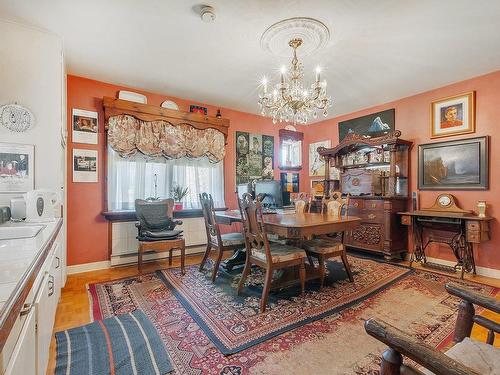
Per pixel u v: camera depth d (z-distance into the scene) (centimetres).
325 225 256
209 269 334
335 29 234
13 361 68
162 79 343
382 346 172
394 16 216
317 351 167
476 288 275
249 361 158
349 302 237
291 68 302
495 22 223
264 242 229
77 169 328
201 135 418
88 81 339
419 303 235
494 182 316
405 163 394
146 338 181
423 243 372
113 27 232
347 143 435
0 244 128
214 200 438
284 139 530
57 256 200
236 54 279
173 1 199
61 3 201
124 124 354
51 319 151
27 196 198
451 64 299
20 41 227
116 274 318
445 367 69
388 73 323
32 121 229
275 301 240
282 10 210
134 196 370
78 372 147
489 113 321
